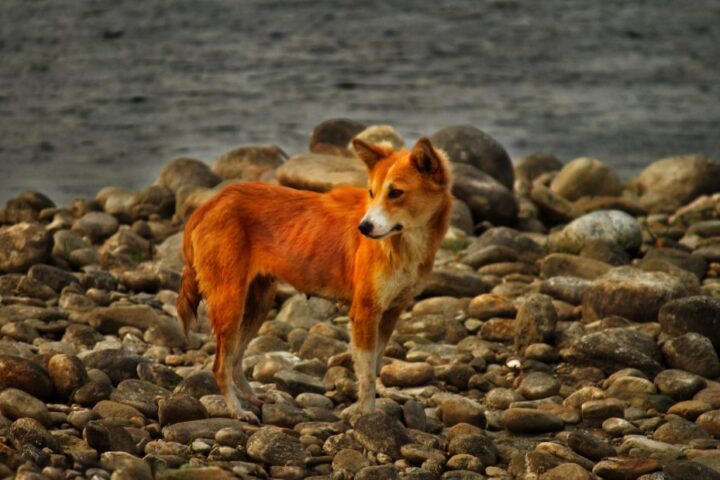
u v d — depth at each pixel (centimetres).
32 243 1997
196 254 1352
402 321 1814
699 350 1565
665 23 7150
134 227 2381
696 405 1411
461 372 1545
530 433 1366
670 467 1184
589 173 2852
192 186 2572
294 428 1327
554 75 5578
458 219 2388
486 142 2705
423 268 1330
